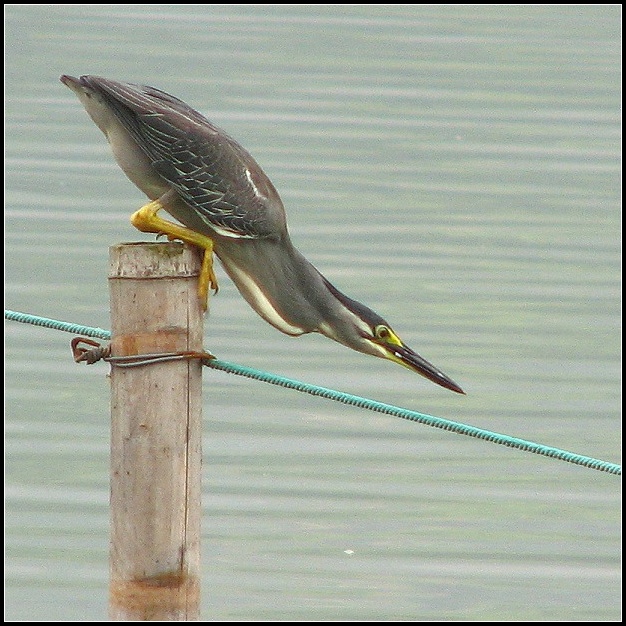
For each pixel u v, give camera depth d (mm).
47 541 12984
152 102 9883
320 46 31484
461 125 26172
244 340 17188
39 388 15828
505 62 30562
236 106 26609
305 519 13492
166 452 8773
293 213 21375
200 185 9758
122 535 8875
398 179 23125
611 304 18516
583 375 16562
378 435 15125
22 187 22188
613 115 27078
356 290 18719
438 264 19656
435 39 32562
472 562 12891
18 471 14156
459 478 14328
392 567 12734
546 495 14055
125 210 21344
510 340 17406
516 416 15594
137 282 8672
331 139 24953
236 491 13953
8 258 19438
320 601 12188
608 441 15031
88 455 14461
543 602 12211
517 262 19844
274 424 15320
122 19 33156
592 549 13125
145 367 8711
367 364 16719
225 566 12711
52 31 31797
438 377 10180
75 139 24531
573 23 34500
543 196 22656
